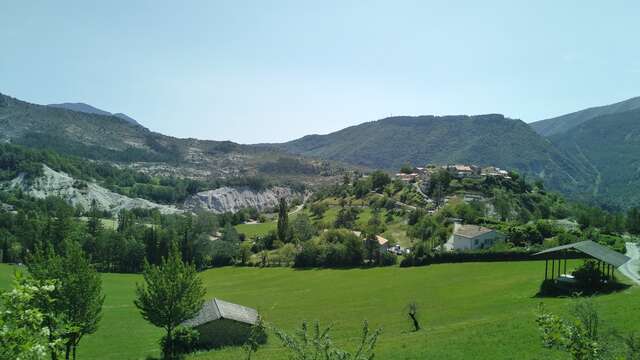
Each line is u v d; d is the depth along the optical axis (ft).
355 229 499.51
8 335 37.65
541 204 586.04
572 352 47.24
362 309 242.99
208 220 598.34
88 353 188.03
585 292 197.57
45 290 42.47
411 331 178.19
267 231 586.45
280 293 320.09
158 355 179.73
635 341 55.06
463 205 499.51
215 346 182.29
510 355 116.26
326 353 48.67
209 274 438.81
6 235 485.15
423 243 375.45
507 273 285.23
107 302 306.76
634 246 357.41
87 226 545.85
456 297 243.19
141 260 481.05
